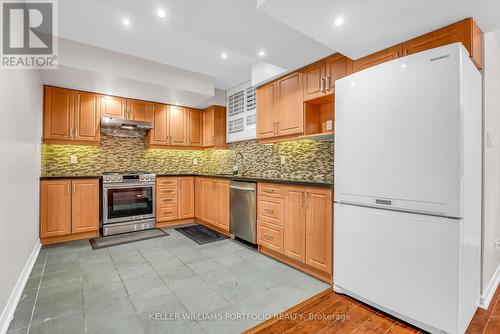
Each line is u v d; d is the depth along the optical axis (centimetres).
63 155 373
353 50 203
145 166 449
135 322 160
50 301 184
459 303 138
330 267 213
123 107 399
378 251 173
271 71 302
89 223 349
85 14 225
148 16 190
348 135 191
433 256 148
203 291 201
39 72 296
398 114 163
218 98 452
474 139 160
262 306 180
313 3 147
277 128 303
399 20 162
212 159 504
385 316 170
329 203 214
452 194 141
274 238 272
